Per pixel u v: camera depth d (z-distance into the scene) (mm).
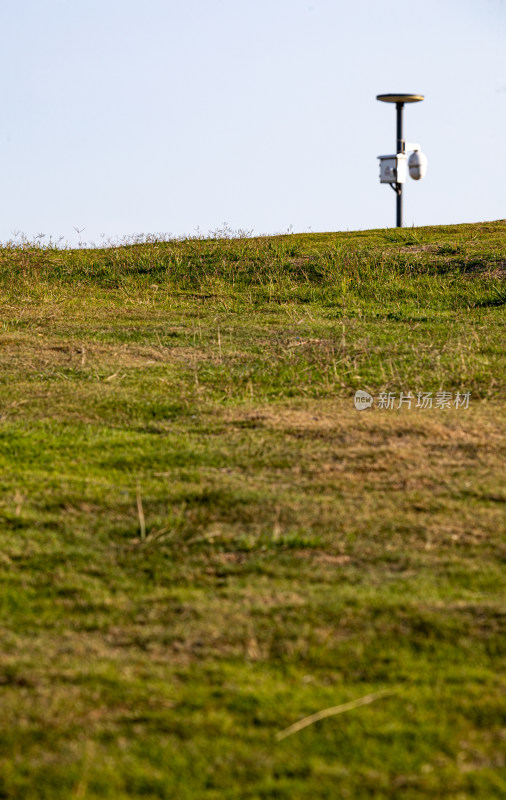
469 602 15289
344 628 14477
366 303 51406
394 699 12250
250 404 30547
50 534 18875
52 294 54688
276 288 55625
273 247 67125
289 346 39438
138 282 58875
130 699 12328
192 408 29891
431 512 19938
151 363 36938
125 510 20250
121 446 25656
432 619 14641
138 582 16562
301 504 20484
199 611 15180
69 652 13797
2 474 22984
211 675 13016
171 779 10508
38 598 15836
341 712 11898
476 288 52938
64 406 30172
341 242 70000
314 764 10727
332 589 16047
